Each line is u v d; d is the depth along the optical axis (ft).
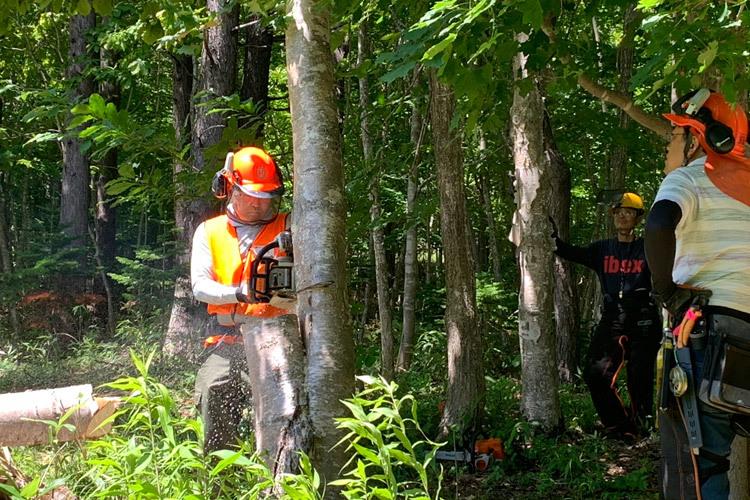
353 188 22.89
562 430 20.74
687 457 8.95
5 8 15.02
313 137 10.73
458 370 19.43
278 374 10.19
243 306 13.24
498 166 33.91
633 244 21.65
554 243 20.99
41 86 53.67
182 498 8.02
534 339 20.70
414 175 24.66
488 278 36.06
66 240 43.86
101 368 30.17
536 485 16.99
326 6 10.81
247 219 13.34
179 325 32.58
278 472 9.73
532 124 20.54
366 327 41.60
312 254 10.55
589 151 42.39
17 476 11.52
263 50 32.99
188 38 25.35
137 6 33.68
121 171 18.71
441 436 19.13
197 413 9.87
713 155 9.12
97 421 13.73
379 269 24.76
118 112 18.03
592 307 43.27
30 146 49.21
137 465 8.55
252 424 13.38
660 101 32.91
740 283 8.78
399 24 22.76
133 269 34.19
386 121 25.57
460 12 10.59
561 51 13.34
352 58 29.71
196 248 13.23
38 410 13.52
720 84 11.94
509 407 22.76
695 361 8.80
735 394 8.50
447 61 11.55
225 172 13.23
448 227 19.81
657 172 43.27
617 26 38.83
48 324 38.47
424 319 39.29
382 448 8.01
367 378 8.65
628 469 18.06
